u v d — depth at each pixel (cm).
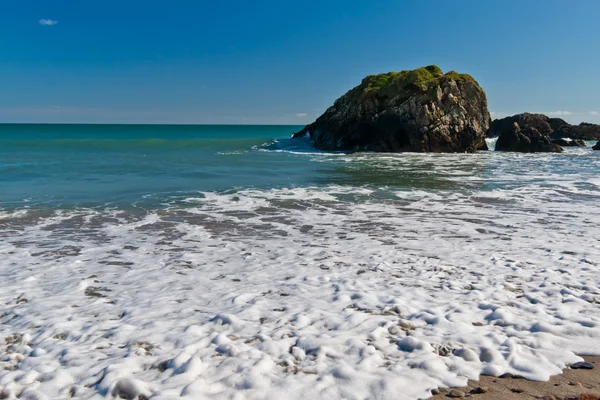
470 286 655
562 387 390
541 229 1050
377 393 374
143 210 1273
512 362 426
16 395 371
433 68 4272
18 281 695
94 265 784
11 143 3966
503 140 4266
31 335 496
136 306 589
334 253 857
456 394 376
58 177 1914
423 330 497
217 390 373
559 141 5053
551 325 502
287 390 376
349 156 3394
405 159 3156
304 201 1434
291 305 585
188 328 504
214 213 1245
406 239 966
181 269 763
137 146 4025
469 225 1098
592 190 1662
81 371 411
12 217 1160
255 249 891
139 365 420
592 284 657
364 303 588
